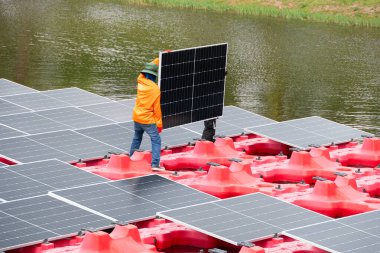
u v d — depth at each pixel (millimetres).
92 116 22672
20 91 25312
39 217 15273
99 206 15977
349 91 30609
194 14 46406
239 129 22250
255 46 38469
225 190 17875
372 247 14516
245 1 48875
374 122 26250
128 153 19594
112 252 14453
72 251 14570
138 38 39062
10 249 14117
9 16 44406
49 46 36625
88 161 19312
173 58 19453
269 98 29266
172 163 19891
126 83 30109
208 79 20547
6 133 20719
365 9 46500
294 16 46156
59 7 47938
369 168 20188
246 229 15109
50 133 20484
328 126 22609
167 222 16047
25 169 17781
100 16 45000
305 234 14844
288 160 20391
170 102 19688
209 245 15680
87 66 32812
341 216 17469
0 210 15414
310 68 34438
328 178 19391
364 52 38125
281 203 16375
